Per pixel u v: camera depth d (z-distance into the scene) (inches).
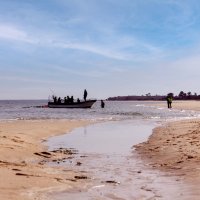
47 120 1475.1
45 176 343.3
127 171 385.1
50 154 526.9
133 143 677.3
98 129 1042.1
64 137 809.5
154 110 3073.3
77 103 3823.8
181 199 255.4
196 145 547.5
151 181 327.0
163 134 824.9
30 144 621.6
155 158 473.7
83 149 594.2
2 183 294.7
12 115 2086.6
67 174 365.1
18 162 442.6
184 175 344.2
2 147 530.9
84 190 291.7
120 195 275.0
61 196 269.1
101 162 454.6
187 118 1684.3
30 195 265.7
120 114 2271.2
